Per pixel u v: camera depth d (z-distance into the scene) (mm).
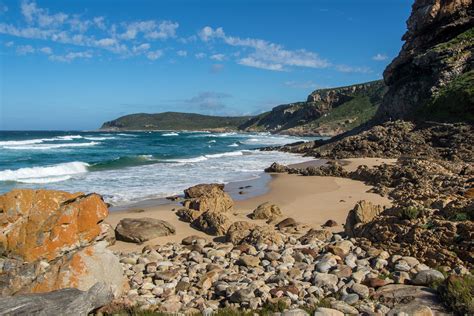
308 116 161750
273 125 194500
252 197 24516
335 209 19781
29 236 8992
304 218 18109
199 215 18531
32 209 9320
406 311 7352
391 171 27172
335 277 9383
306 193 25094
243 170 38062
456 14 59625
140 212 20281
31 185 28922
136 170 38156
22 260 8789
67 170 37219
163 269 11289
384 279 9281
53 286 8188
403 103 59000
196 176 33906
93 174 35062
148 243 15094
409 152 42188
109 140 96188
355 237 13531
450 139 40625
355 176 30219
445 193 18000
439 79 52281
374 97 146875
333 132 128500
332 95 160625
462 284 7652
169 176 33906
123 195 25172
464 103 44500
